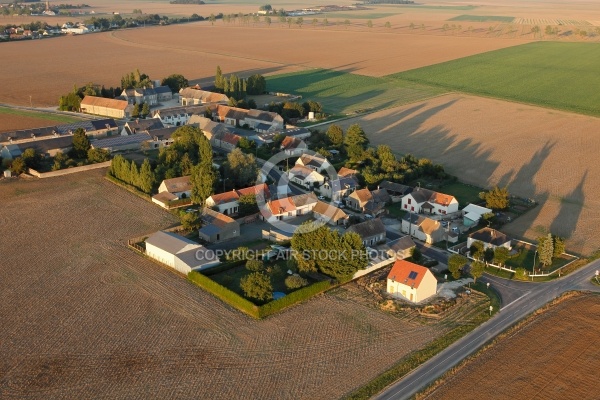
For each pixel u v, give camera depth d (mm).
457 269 107125
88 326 92062
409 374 80812
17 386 78500
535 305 98750
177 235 118875
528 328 91688
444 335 90000
